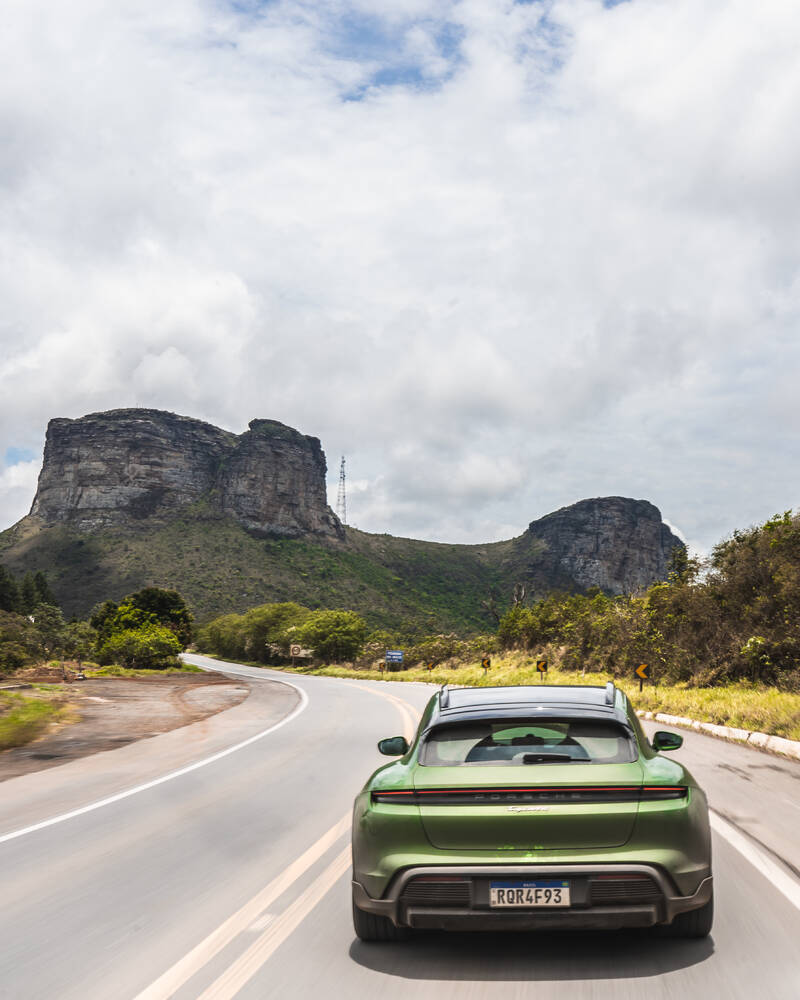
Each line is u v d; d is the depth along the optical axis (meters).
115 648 74.88
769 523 25.70
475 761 4.73
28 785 11.22
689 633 27.20
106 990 4.18
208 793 10.36
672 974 4.22
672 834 4.30
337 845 7.37
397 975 4.32
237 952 4.70
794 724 14.50
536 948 4.70
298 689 39.28
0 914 5.53
